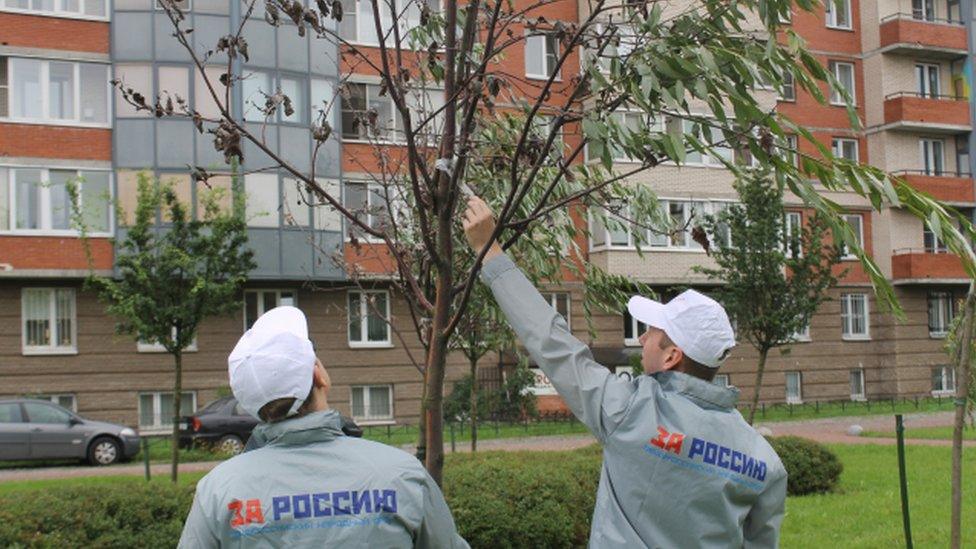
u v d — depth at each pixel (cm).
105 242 2523
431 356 429
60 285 2536
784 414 3086
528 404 2884
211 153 2527
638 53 379
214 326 2672
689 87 375
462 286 434
